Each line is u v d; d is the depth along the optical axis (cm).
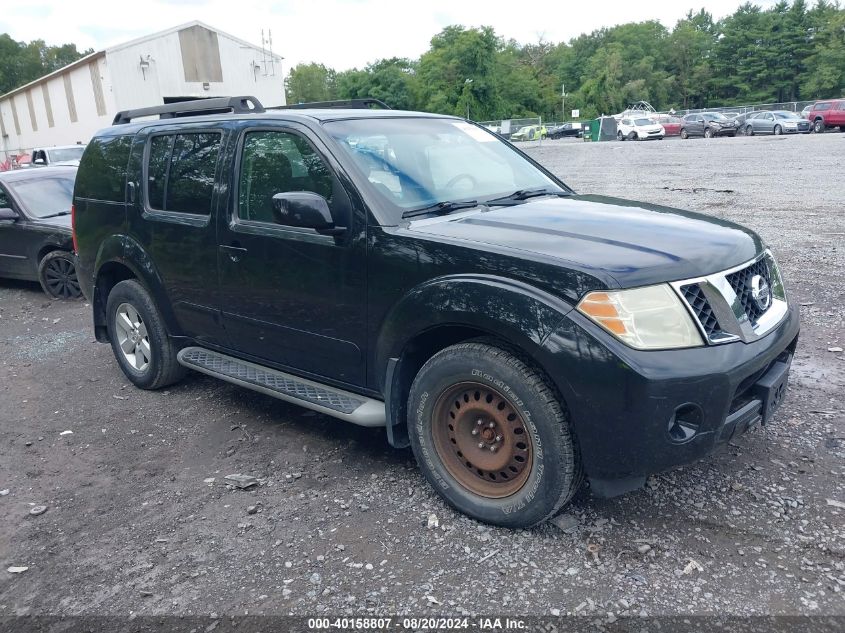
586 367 279
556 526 329
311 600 289
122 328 550
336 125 395
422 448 349
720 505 338
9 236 916
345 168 365
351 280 360
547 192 436
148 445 453
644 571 293
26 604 300
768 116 4041
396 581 297
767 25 9144
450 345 349
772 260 365
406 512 351
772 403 321
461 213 372
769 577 285
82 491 397
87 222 550
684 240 321
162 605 293
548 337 287
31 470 426
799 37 8856
